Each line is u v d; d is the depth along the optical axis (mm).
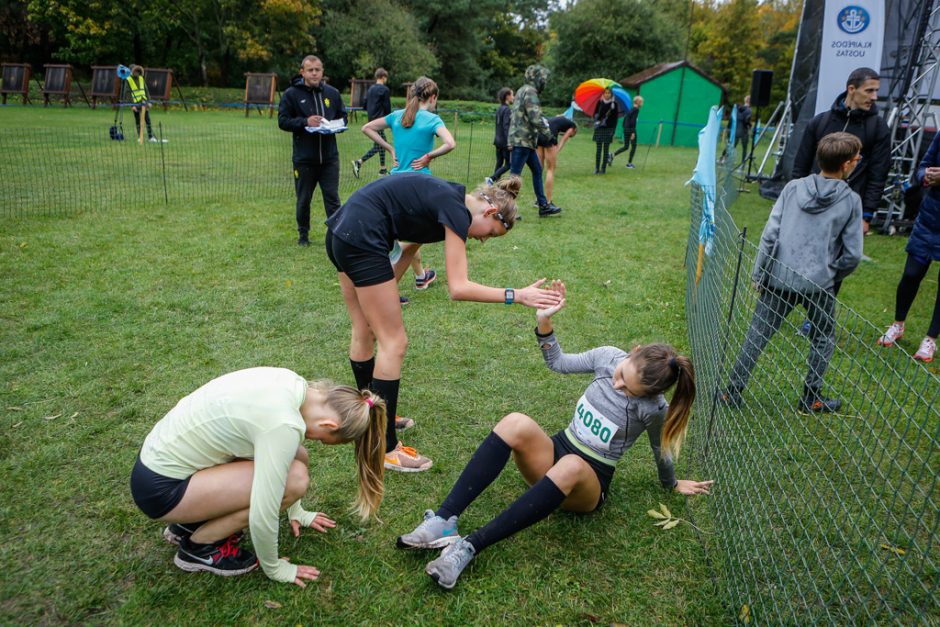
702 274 4391
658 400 2355
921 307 5098
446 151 5004
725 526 2438
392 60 33594
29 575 2117
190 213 6938
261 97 23625
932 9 8055
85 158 10242
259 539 1996
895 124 7992
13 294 4371
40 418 2984
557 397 3480
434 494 2668
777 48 37875
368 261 2502
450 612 2080
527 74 7383
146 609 2023
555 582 2227
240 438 1975
